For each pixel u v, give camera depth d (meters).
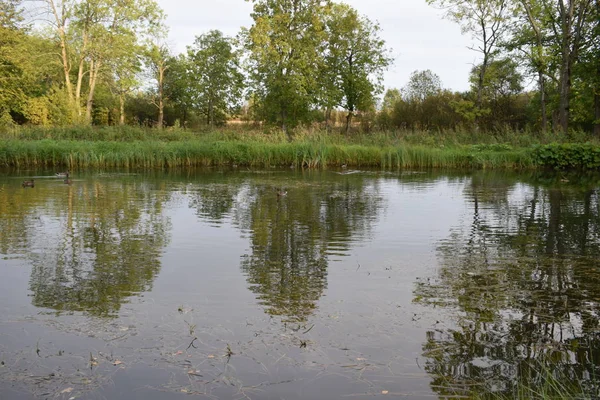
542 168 21.83
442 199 12.03
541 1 28.34
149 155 21.56
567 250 6.93
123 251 6.73
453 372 3.57
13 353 3.77
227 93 48.19
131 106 48.12
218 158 22.66
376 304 4.79
